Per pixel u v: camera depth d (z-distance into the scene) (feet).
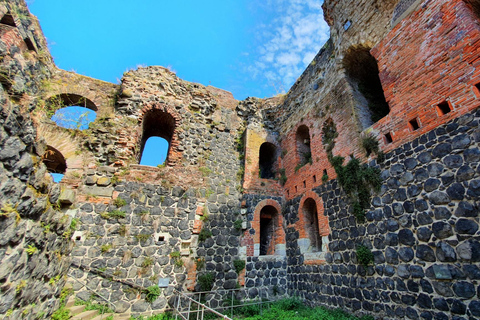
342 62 36.76
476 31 20.22
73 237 29.86
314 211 40.55
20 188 12.38
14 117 12.13
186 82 48.47
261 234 48.47
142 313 29.58
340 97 36.24
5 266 11.10
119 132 38.32
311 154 41.01
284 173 48.14
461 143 19.57
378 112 34.27
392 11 29.32
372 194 26.84
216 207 40.70
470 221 17.87
